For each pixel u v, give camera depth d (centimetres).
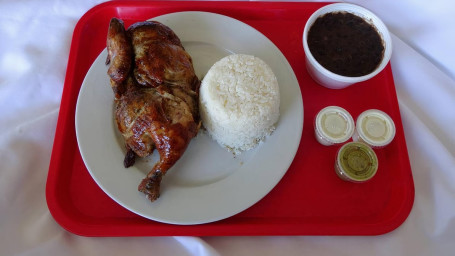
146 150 35
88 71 40
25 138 39
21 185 37
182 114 34
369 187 38
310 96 42
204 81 38
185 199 35
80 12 46
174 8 45
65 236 35
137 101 33
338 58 38
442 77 42
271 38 45
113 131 38
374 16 39
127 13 45
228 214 34
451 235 35
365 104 42
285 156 37
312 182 38
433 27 43
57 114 41
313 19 39
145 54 35
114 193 34
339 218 36
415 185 38
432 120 42
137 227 34
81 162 38
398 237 35
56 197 36
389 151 39
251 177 36
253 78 37
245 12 46
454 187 37
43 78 42
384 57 37
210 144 39
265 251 35
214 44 43
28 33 45
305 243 35
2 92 41
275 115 38
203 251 34
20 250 33
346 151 37
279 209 36
